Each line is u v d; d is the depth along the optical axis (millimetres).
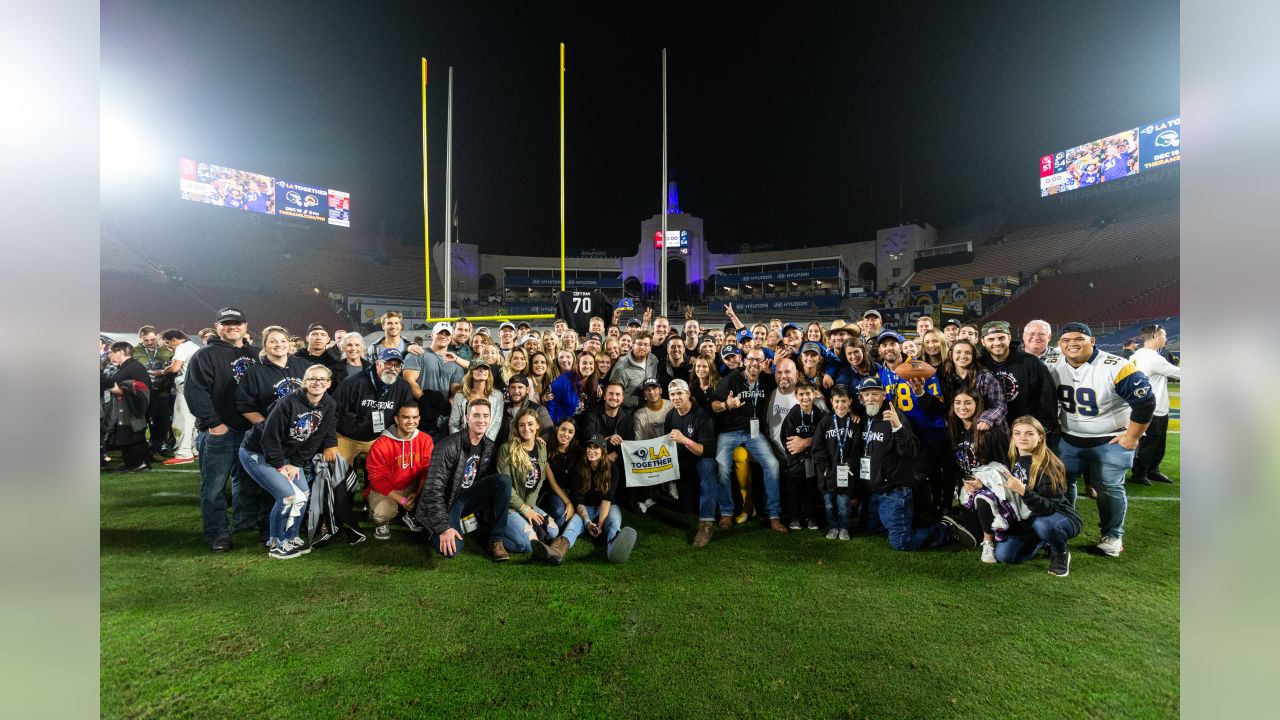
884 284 38500
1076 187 36000
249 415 3916
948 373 4590
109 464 6648
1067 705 2250
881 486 4016
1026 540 3621
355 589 3268
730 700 2275
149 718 2145
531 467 4074
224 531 3930
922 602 3105
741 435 4645
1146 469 5605
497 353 5973
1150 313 27094
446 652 2605
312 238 40562
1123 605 3062
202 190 34125
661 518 4773
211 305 27641
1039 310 31109
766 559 3785
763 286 40000
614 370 5633
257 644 2662
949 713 2207
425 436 4309
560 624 2867
